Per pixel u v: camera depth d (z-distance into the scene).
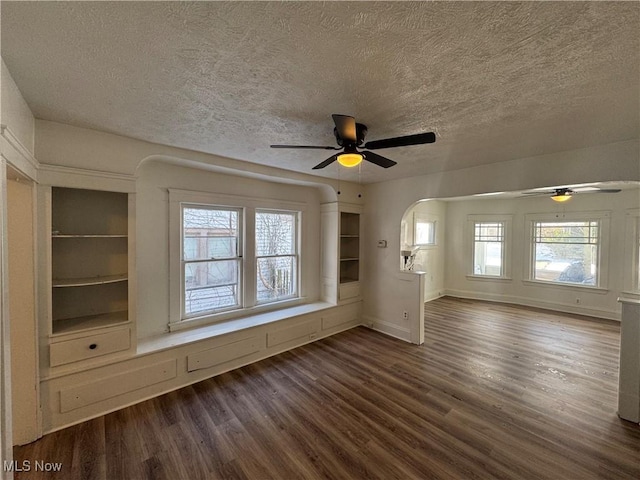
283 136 2.61
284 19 1.19
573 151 2.90
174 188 3.33
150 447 2.15
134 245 2.70
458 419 2.47
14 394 2.13
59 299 2.70
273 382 3.09
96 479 1.87
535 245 6.33
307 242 4.76
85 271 2.78
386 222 4.64
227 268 3.89
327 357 3.72
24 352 2.16
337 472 1.92
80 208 2.75
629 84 1.68
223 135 2.58
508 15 1.15
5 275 1.44
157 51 1.41
